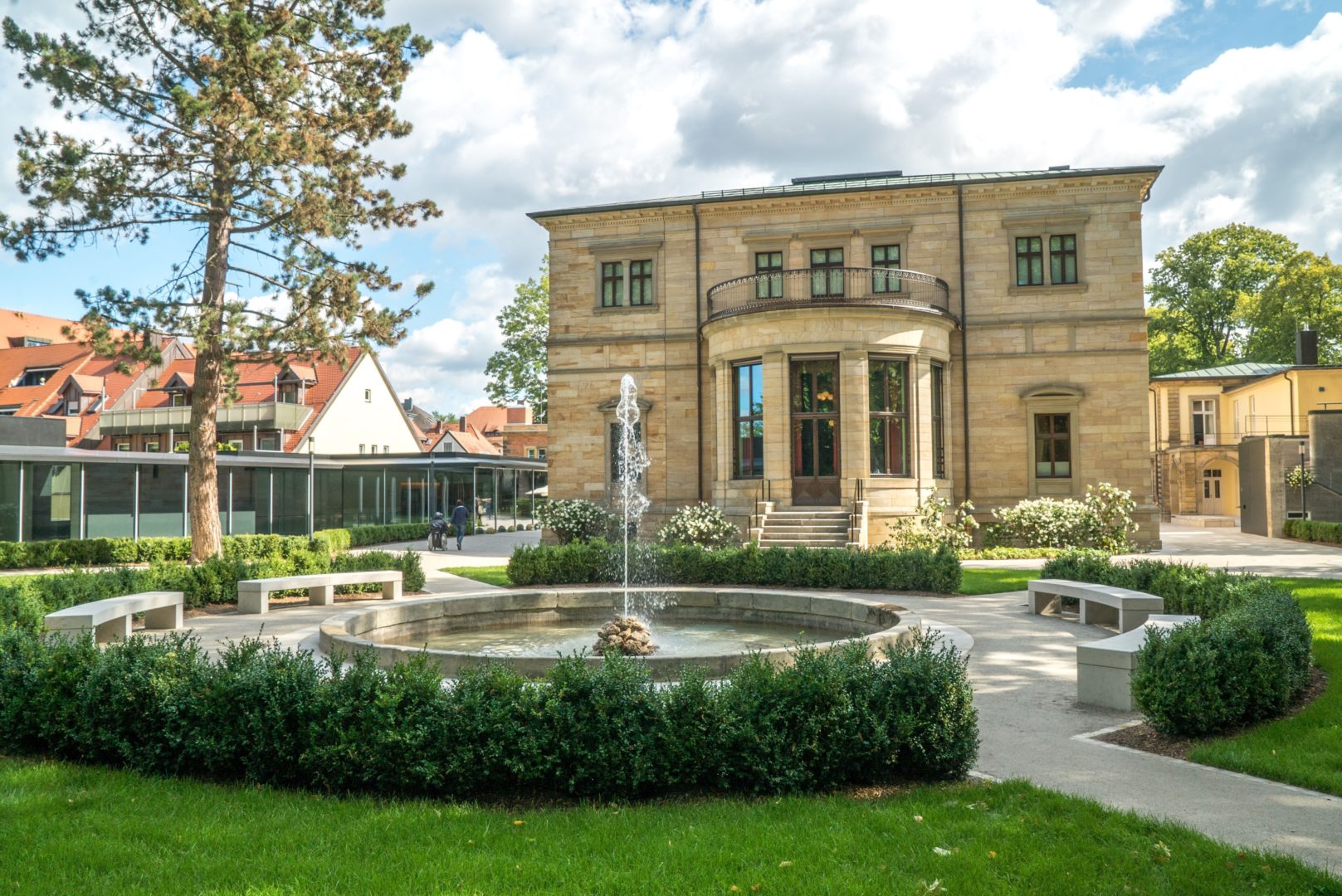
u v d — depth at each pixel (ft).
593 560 61.05
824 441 80.23
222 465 102.73
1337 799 18.49
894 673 20.18
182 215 63.57
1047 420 87.76
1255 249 189.26
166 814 17.75
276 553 57.72
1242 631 25.14
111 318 60.64
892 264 90.38
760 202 91.71
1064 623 42.86
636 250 94.94
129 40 61.98
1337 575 59.98
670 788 19.21
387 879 14.40
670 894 13.84
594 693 19.42
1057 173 87.35
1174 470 157.48
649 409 93.97
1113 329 86.43
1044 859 15.03
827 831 16.34
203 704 20.52
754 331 81.10
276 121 62.69
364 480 126.41
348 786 19.48
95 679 21.56
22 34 57.93
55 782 19.83
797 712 19.24
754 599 43.83
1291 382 131.44
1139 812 17.66
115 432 160.76
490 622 43.01
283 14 61.98
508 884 14.21
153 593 43.09
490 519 142.10
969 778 19.98
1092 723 25.00
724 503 83.10
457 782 18.92
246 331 63.10
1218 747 21.80
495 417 269.85
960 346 88.53
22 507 84.94
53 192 57.77
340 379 172.24
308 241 65.72
